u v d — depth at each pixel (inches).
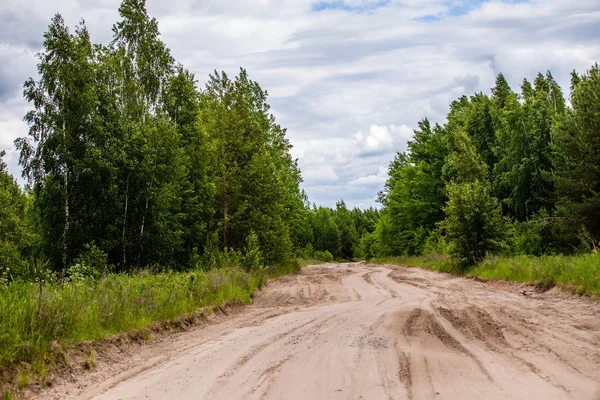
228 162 1256.2
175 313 463.2
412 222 2272.4
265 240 1251.8
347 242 5014.8
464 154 1713.8
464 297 575.5
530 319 383.2
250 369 275.9
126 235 1016.9
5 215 1273.4
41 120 898.1
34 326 302.0
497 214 1072.2
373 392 218.8
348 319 450.6
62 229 919.0
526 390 211.6
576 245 1103.0
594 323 350.9
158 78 1208.2
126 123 1040.8
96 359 315.3
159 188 1053.2
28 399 242.1
